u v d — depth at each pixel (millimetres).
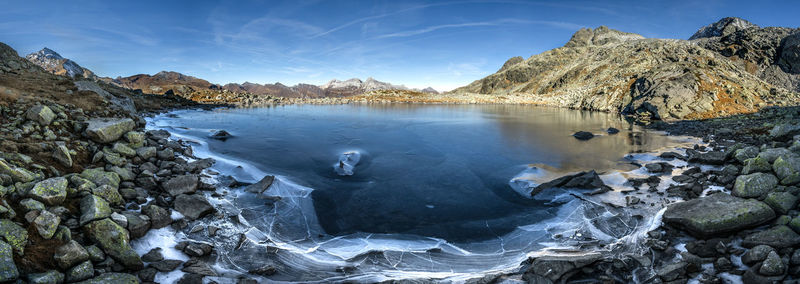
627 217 11609
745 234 8836
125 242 8164
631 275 8102
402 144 26734
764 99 49594
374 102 93062
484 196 14914
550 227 11547
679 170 16594
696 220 9375
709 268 8008
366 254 9859
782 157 11094
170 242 9391
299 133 31156
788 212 9148
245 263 9000
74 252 7047
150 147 15508
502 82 183875
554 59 179750
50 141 12969
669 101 46438
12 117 13945
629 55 123438
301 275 8578
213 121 37562
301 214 12578
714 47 142375
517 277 8227
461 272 8828
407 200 14398
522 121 44906
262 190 14133
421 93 125375
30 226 7359
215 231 10359
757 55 129375
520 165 19906
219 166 17016
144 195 11391
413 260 9531
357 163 20297
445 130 35344
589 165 19344
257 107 62969
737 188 10875
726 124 31484
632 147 24688
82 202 9125
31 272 6457
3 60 29219
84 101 21953
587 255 8742
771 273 7105
